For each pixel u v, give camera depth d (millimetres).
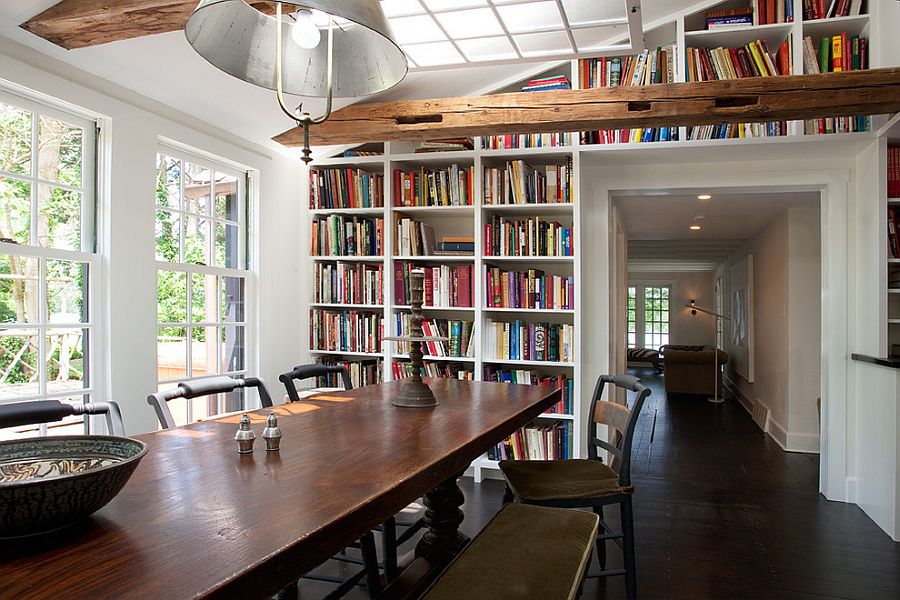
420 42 2873
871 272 3666
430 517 2400
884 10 3373
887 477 3289
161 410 1837
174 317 3289
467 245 4172
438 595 1224
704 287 14133
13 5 2227
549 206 4023
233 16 1579
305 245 4402
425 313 4570
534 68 4008
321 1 1220
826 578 2705
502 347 4129
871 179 3652
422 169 4266
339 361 4578
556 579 1295
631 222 6246
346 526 1042
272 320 4055
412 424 1870
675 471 4598
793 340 5383
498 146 4133
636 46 2869
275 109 3434
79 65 2672
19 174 2508
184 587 761
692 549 3043
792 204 5246
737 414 7332
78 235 2752
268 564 855
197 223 3488
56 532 945
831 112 3039
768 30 3621
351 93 1746
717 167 4125
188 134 3293
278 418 1979
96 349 2789
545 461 2635
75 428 2689
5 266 2441
